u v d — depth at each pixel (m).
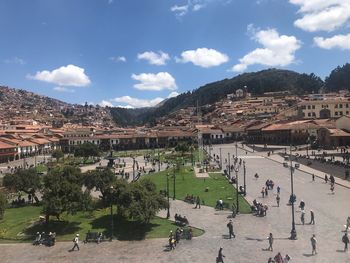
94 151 129.00
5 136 165.50
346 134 129.00
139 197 48.47
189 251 39.44
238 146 172.38
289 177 81.44
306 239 41.34
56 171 55.16
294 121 167.25
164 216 53.53
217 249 39.72
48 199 49.44
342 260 35.16
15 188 63.28
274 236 42.88
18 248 42.69
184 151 141.50
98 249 41.34
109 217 52.94
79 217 53.38
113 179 57.62
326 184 71.69
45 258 39.09
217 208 57.03
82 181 57.25
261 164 104.19
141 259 37.72
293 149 132.00
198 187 75.31
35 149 174.38
